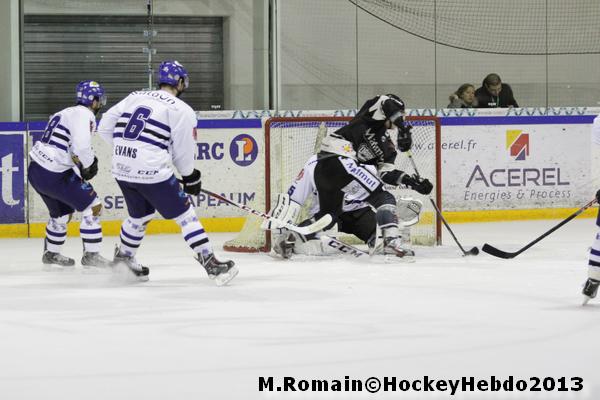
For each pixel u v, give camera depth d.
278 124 23.27
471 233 26.14
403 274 17.47
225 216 27.97
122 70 29.95
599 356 10.30
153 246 23.72
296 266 18.89
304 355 10.46
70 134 18.14
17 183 26.83
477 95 31.31
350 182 19.81
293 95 30.56
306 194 20.31
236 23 30.33
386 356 10.38
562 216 30.22
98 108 18.52
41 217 27.03
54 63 29.58
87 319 12.88
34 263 20.20
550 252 21.22
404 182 20.00
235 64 30.38
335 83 30.75
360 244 23.67
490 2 31.20
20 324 12.56
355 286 15.91
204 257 15.98
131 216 16.47
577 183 30.27
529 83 31.64
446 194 29.30
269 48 30.42
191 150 15.98
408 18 30.97
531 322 12.34
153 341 11.31
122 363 10.16
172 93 16.47
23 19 28.75
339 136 20.06
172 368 9.89
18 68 28.77
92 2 29.56
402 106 19.97
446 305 13.80
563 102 31.83
